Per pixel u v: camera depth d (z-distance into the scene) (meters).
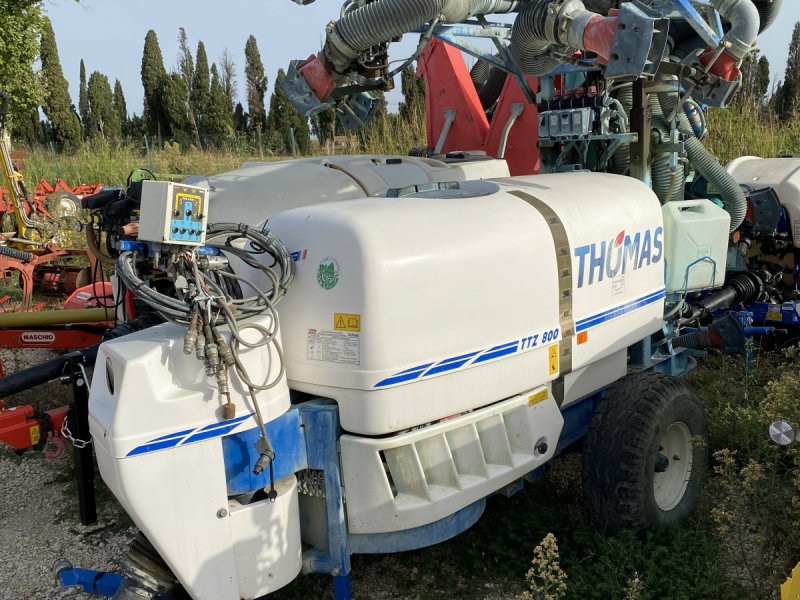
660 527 3.55
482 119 6.69
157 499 2.53
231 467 2.71
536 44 4.20
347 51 4.06
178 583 2.86
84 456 3.95
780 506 3.46
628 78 3.81
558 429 3.46
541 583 3.40
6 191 11.60
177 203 2.66
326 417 2.85
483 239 3.06
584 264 3.48
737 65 4.33
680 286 4.27
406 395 2.84
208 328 2.58
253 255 3.21
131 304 4.92
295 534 2.87
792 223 5.78
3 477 4.84
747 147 10.34
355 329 2.77
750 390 5.08
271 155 20.64
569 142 4.69
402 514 2.89
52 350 7.51
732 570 3.45
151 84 45.12
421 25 4.17
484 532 3.74
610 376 3.87
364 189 5.05
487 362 3.07
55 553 3.92
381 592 3.45
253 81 43.84
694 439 3.71
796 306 5.74
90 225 4.96
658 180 4.56
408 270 2.81
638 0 3.94
